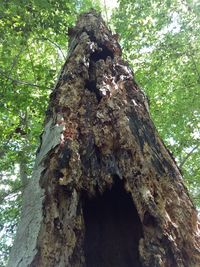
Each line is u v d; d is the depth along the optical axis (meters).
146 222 2.47
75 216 2.46
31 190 2.63
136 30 11.90
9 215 11.66
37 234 2.26
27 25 8.34
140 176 2.73
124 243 2.66
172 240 2.35
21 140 10.86
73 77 3.70
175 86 12.55
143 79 12.01
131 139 2.99
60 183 2.53
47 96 9.35
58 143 2.80
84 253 2.52
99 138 3.02
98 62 4.06
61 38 10.61
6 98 9.24
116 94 3.50
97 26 4.76
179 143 12.23
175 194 2.71
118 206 2.81
